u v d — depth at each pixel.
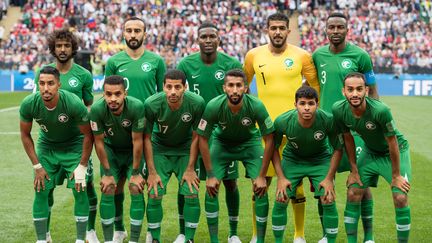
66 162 7.91
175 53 34.97
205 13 39.00
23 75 31.97
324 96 8.78
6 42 36.50
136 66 8.87
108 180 7.73
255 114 7.70
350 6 39.75
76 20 37.62
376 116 7.34
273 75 8.77
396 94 32.75
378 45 36.88
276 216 7.78
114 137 7.85
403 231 7.48
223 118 7.74
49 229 8.95
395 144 7.40
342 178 12.49
